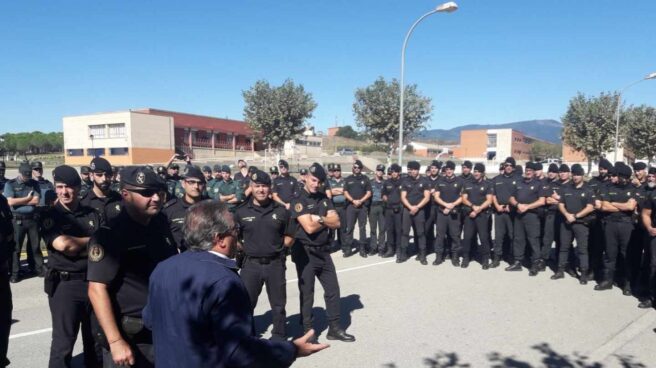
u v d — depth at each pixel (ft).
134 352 8.04
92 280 7.76
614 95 94.48
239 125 219.41
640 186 21.25
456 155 317.22
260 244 13.71
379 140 85.10
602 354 14.02
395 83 82.38
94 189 13.65
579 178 22.38
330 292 15.29
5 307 11.28
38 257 23.47
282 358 6.10
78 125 177.06
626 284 20.42
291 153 199.00
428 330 16.05
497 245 26.02
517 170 26.76
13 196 22.53
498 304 19.01
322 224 14.82
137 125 167.63
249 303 6.16
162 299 6.32
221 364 5.73
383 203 29.07
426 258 28.25
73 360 13.74
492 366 13.21
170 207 14.02
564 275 24.04
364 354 14.08
